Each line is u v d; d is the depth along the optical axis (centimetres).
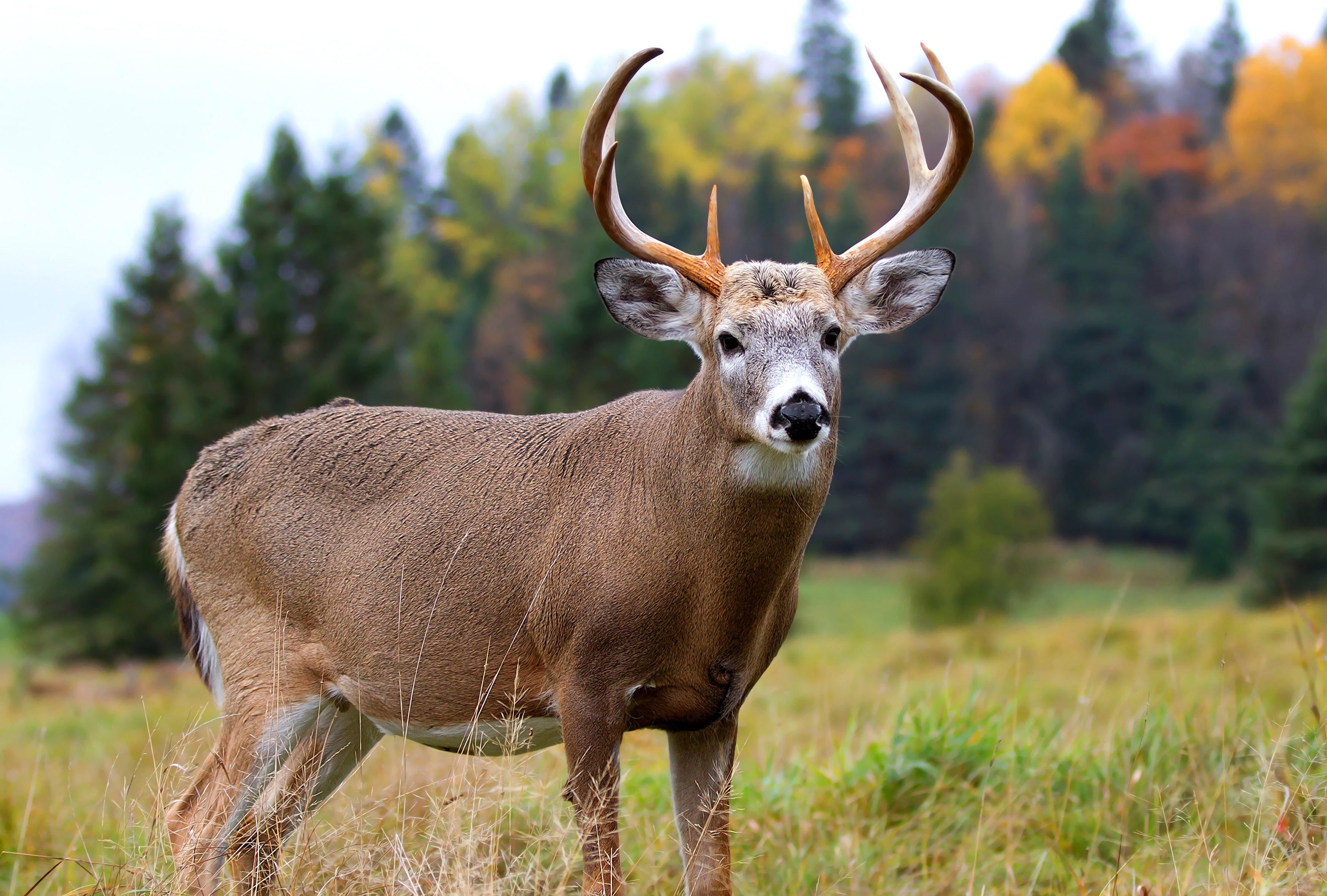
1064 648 2238
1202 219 8325
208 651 739
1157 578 6125
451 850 577
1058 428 7369
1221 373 7300
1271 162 8481
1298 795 630
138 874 582
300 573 686
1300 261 7919
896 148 9050
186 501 732
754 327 593
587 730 597
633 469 617
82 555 3969
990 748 791
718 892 612
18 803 780
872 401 7231
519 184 9162
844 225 7600
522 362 4469
